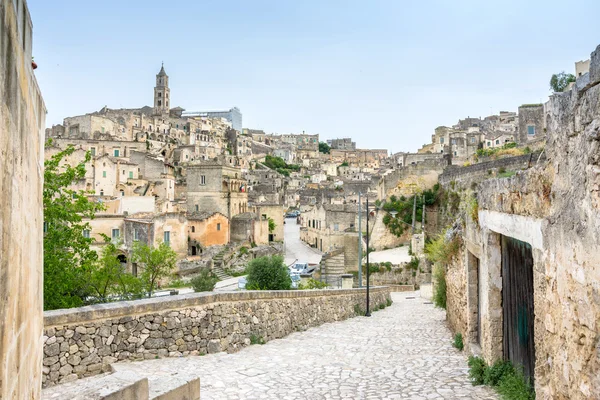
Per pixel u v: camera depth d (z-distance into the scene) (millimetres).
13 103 4102
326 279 45406
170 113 156750
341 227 61000
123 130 122812
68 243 18531
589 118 5039
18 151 4344
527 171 7598
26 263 4812
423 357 12758
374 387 9781
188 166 66500
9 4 3918
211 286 37219
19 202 4406
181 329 12688
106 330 11039
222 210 65562
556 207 6090
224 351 13555
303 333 17781
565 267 5758
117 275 20500
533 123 58719
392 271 46344
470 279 12531
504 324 9805
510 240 9422
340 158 187750
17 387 4293
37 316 5672
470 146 80500
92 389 6391
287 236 85250
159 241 48531
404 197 56562
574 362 5496
